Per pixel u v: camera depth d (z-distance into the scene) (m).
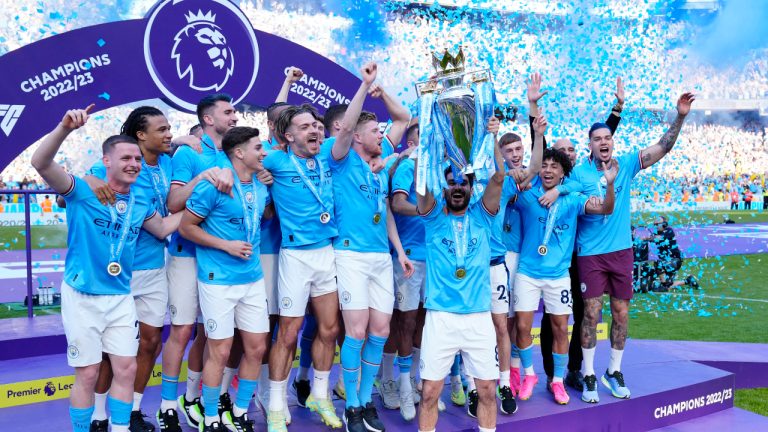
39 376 4.42
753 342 7.22
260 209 3.60
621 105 4.88
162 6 6.09
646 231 13.14
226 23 6.36
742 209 31.70
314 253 3.76
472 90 3.29
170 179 3.72
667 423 4.67
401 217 4.29
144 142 3.52
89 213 3.16
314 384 3.89
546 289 4.34
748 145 32.69
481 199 3.55
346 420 3.79
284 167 3.72
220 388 3.56
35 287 9.42
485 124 3.31
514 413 4.14
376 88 4.37
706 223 23.30
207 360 3.52
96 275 3.20
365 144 3.86
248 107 6.52
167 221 3.57
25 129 5.71
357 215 3.85
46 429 3.77
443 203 3.52
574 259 4.72
